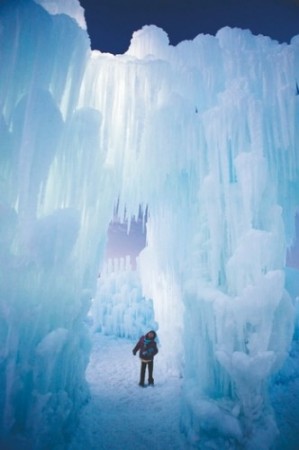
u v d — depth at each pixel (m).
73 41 3.94
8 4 3.55
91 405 5.20
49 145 3.68
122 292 11.14
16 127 3.59
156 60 5.16
